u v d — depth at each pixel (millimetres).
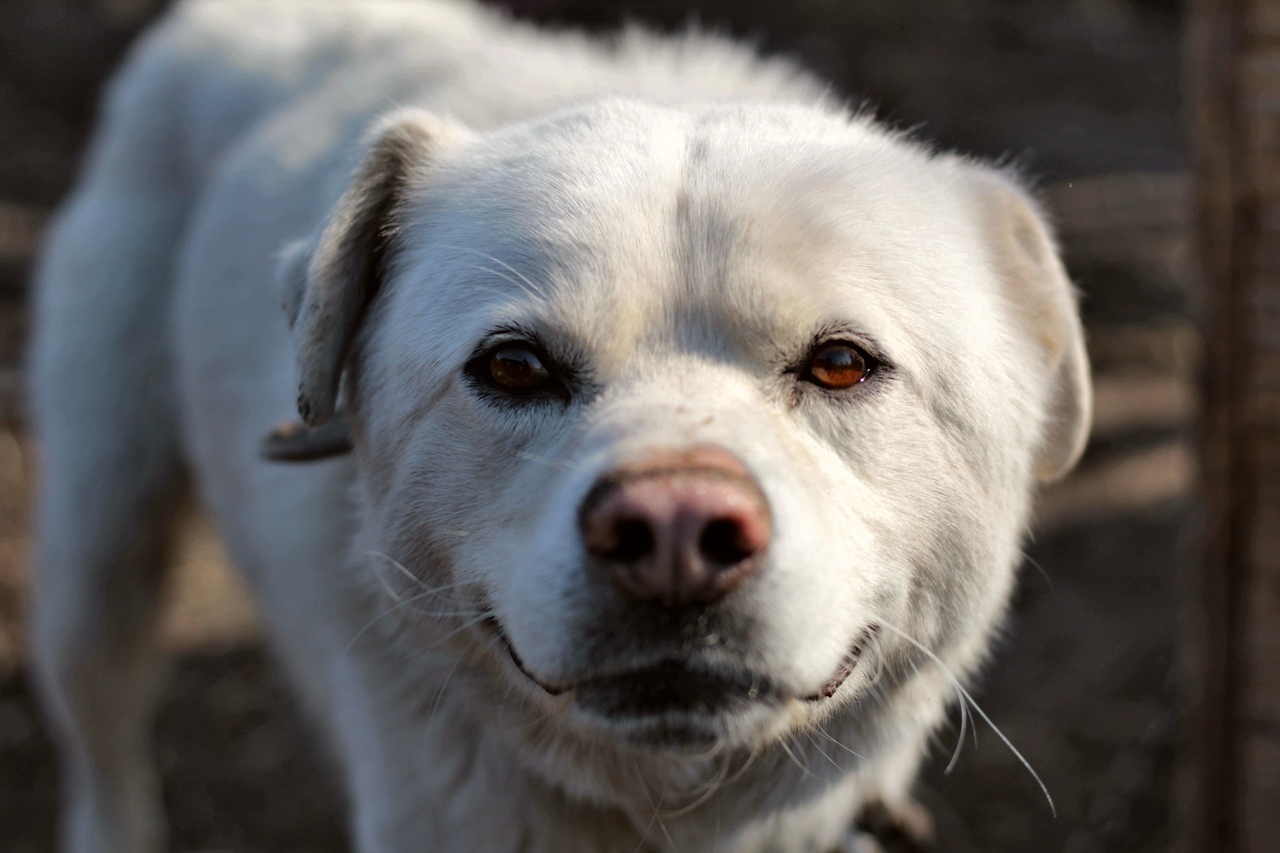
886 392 557
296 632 723
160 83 889
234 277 774
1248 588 690
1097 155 2309
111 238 865
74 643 863
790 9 2578
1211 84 666
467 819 626
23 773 1035
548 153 579
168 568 898
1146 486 1397
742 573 502
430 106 738
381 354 604
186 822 997
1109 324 1713
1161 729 844
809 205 553
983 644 644
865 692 592
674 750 529
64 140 2037
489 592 554
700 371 542
